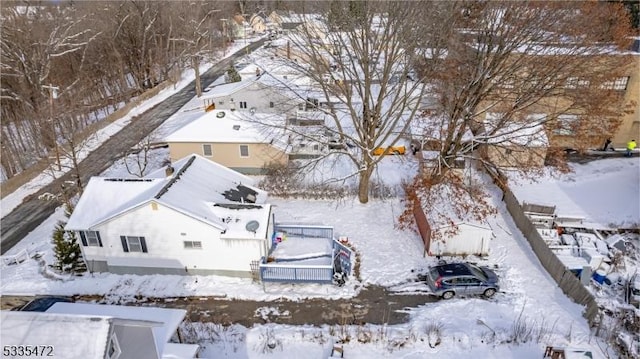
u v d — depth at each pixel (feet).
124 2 185.16
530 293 64.13
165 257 67.41
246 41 290.76
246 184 80.79
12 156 117.70
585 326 57.16
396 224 82.07
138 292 65.41
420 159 95.09
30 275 70.38
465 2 84.17
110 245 67.00
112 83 181.68
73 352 33.78
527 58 83.46
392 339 55.57
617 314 59.26
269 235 68.90
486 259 71.87
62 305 50.78
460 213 73.31
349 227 81.25
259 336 56.49
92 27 172.24
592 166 105.91
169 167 73.72
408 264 71.26
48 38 147.64
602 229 80.12
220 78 202.08
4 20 132.46
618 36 94.89
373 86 155.02
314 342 55.57
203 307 62.44
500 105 94.07
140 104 166.81
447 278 63.05
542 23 82.94
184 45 220.02
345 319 59.88
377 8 99.40
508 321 58.49
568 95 86.28
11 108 134.82
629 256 72.18
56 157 108.99
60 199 94.79
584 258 69.21
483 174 100.42
